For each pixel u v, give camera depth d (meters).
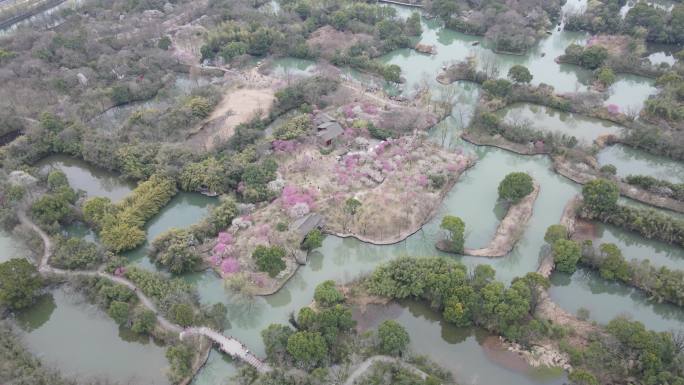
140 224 115.38
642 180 123.06
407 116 148.88
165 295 95.50
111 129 150.75
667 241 109.81
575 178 130.75
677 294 93.94
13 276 94.75
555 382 83.00
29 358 85.56
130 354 90.62
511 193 118.44
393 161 133.25
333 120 150.12
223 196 122.38
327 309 90.06
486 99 166.25
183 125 151.62
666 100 151.75
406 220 115.88
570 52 190.12
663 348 80.00
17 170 131.25
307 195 120.44
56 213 115.50
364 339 86.38
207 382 85.12
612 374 80.62
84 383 82.31
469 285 93.25
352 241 113.62
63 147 142.50
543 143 140.75
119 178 134.62
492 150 145.62
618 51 193.50
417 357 84.38
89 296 98.69
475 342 90.50
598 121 157.38
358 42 198.12
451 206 124.62
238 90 174.75
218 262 104.44
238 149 140.12
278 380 78.81
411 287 95.25
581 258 103.44
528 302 89.75
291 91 163.62
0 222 116.88
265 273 102.69
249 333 93.88
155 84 176.75
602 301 100.44
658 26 198.38
